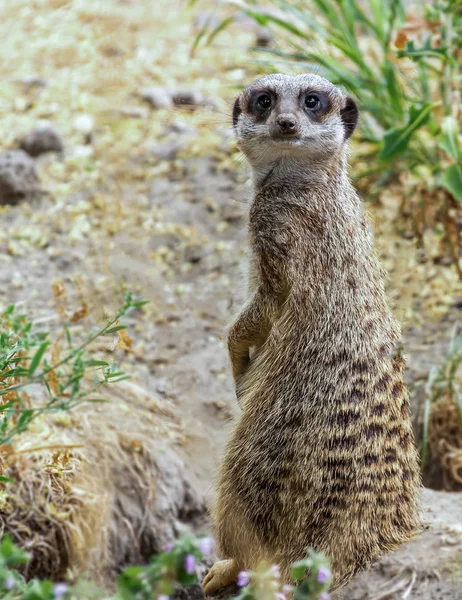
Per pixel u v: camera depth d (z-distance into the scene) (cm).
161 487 708
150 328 868
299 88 607
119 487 693
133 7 1324
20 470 642
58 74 1184
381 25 981
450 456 777
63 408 465
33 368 473
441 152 907
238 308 658
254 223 607
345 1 984
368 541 553
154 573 323
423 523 584
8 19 1302
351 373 562
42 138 1048
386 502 560
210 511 666
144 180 1038
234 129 641
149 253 947
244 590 384
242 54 1197
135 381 798
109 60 1205
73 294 870
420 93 960
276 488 566
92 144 1073
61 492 651
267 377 586
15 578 390
